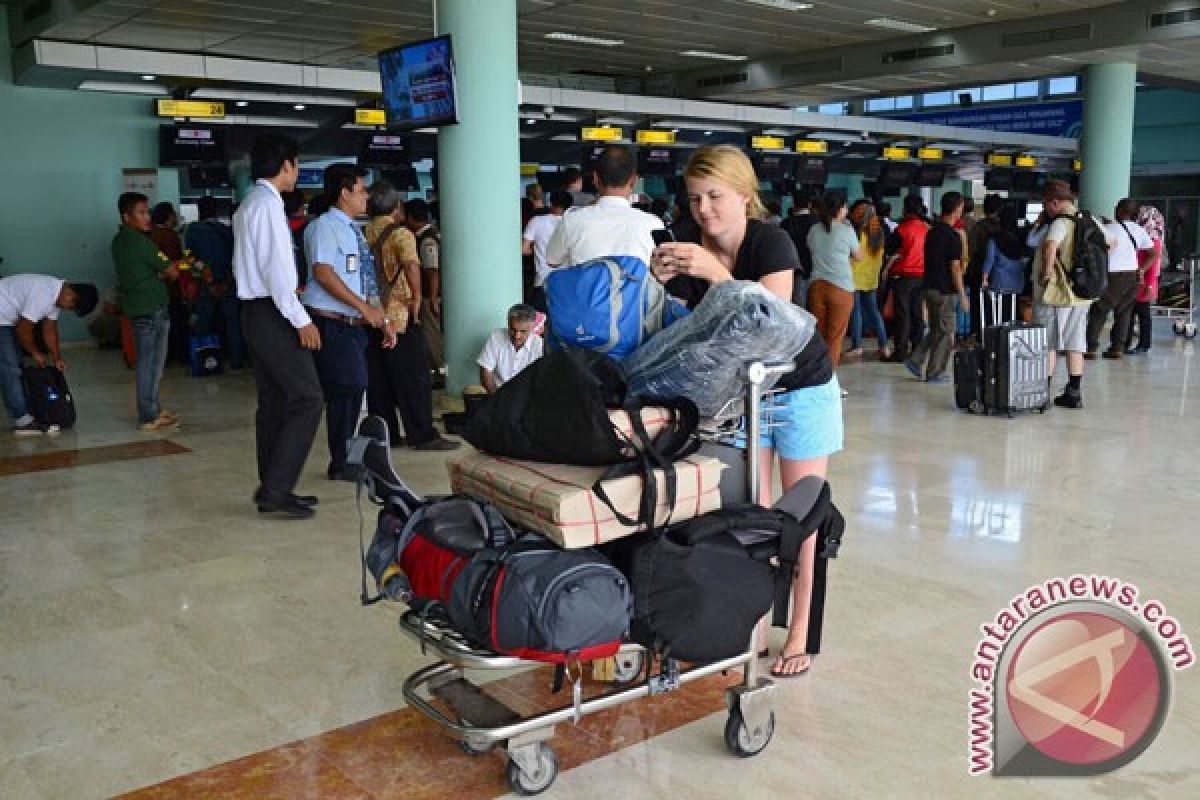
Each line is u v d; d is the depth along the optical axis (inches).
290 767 103.8
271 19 501.0
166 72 507.8
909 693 118.3
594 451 93.1
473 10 283.0
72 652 133.6
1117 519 185.8
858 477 218.2
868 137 859.4
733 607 94.7
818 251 345.1
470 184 288.7
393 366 249.3
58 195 564.7
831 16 549.3
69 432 287.9
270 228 183.8
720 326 94.8
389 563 106.0
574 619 87.4
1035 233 304.0
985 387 288.5
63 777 102.5
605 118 695.7
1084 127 593.6
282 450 193.0
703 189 109.3
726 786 99.0
